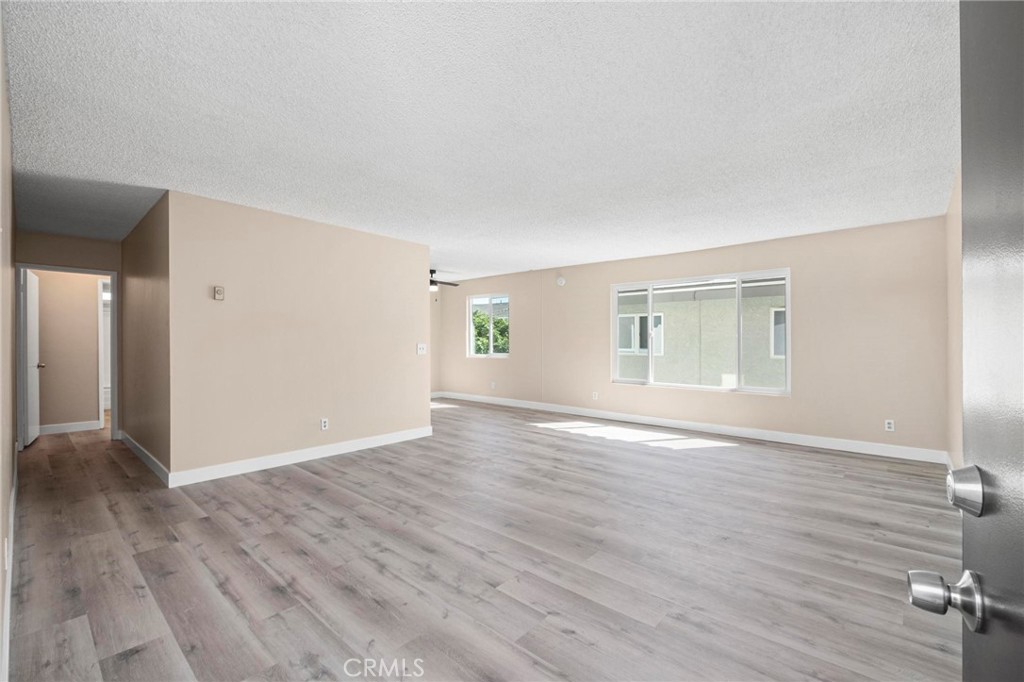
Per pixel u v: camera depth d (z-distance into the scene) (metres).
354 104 2.46
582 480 4.07
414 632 1.98
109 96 2.35
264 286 4.41
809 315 5.34
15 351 4.18
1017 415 0.46
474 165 3.29
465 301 9.41
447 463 4.63
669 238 5.54
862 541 2.86
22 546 2.77
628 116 2.59
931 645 1.89
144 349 4.54
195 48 1.98
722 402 6.05
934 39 1.91
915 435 4.74
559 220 4.73
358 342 5.18
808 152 3.06
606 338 7.23
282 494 3.69
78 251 5.31
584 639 1.94
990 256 0.54
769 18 1.80
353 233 5.14
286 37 1.92
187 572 2.47
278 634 1.97
